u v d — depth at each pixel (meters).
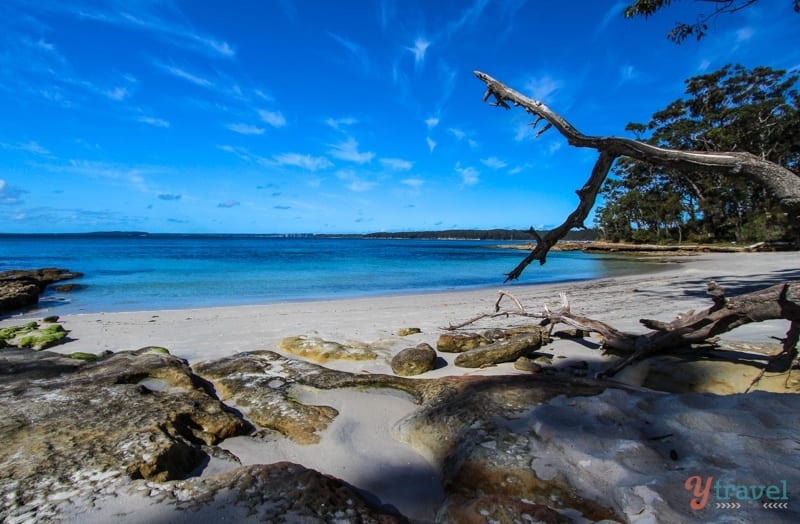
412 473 2.67
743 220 42.06
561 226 5.77
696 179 38.34
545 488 2.17
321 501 2.04
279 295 13.94
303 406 3.55
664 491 1.95
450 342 5.76
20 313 10.34
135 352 5.48
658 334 4.64
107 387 3.82
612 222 65.81
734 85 40.53
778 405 2.80
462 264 31.88
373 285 17.17
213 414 3.29
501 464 2.38
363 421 3.38
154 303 11.98
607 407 2.88
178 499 2.04
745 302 4.05
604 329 5.32
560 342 6.07
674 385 4.05
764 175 4.21
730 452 2.27
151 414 3.15
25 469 2.31
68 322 8.48
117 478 2.24
